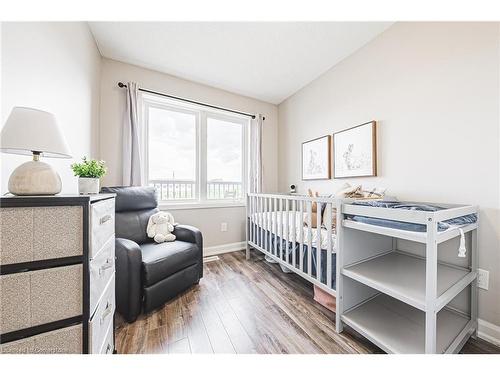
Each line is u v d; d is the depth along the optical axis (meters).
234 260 2.66
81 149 1.67
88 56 1.81
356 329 1.26
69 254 0.70
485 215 1.30
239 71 2.53
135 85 2.33
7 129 0.71
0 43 0.85
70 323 0.70
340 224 1.40
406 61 1.71
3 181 0.88
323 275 1.60
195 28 1.83
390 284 1.18
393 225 1.13
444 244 1.49
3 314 0.60
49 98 1.21
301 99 2.97
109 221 1.02
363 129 2.05
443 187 1.49
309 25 1.79
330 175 2.48
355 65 2.16
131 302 1.42
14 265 0.61
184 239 2.07
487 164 1.29
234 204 3.10
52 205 0.67
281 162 3.43
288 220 1.97
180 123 2.83
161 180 2.71
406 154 1.71
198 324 1.41
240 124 3.32
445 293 1.07
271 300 1.72
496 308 1.26
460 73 1.40
